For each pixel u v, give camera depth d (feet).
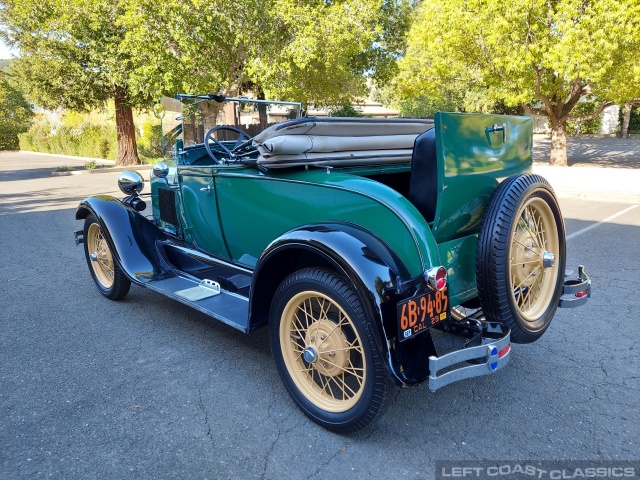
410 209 7.75
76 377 10.18
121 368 10.55
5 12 57.67
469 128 8.14
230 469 7.40
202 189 11.66
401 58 62.34
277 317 8.57
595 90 46.06
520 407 8.96
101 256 14.25
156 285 12.03
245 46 41.65
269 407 9.07
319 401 8.37
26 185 48.65
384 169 10.41
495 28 41.60
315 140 9.30
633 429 8.23
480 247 8.19
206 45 41.24
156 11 38.93
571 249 19.29
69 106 64.23
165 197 14.11
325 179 8.72
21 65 63.26
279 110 14.29
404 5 56.80
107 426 8.48
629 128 108.68
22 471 7.36
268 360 10.92
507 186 8.46
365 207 8.13
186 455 7.73
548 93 48.19
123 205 13.74
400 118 11.19
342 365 8.01
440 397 9.34
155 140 77.61
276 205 9.71
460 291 8.82
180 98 12.52
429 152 8.33
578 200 31.50
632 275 16.06
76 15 46.57
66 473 7.32
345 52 42.91
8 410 8.98
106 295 14.60
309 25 39.65
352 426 7.85
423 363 7.48
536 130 123.65
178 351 11.34
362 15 41.52
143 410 8.96
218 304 10.53
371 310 7.14
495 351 7.62
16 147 152.15
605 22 37.40
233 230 11.03
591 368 10.31
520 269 8.95
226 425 8.50
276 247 8.28
